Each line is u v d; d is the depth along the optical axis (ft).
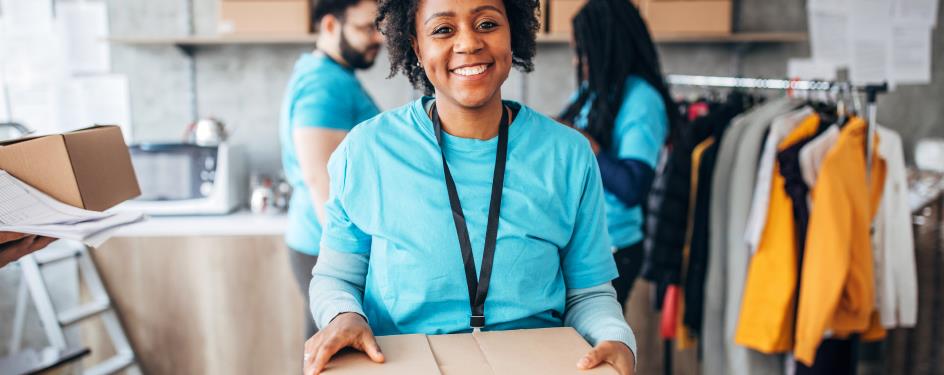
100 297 7.88
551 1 8.39
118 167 4.32
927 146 9.09
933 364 8.39
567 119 6.13
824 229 5.79
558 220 3.11
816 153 5.97
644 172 5.50
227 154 8.45
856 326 6.12
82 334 8.27
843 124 6.08
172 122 9.61
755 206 6.26
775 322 6.11
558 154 3.12
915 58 9.87
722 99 8.82
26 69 9.30
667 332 7.43
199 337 8.18
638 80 5.75
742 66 9.77
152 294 8.09
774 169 6.16
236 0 8.40
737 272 6.48
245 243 8.04
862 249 5.95
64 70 9.37
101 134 4.17
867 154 5.99
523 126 3.12
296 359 8.25
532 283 3.07
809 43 9.75
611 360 2.77
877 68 9.84
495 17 2.89
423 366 2.68
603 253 3.31
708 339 6.91
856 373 6.36
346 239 3.24
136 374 8.02
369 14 5.55
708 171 6.88
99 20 9.36
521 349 2.86
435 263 2.97
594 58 5.75
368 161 3.04
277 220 8.32
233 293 8.11
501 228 2.98
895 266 6.48
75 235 3.44
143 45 9.45
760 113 6.61
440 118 3.11
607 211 5.63
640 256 5.93
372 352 2.75
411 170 3.00
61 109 9.42
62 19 9.29
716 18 8.65
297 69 5.85
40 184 3.80
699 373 8.44
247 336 8.19
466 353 2.82
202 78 9.57
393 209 3.00
